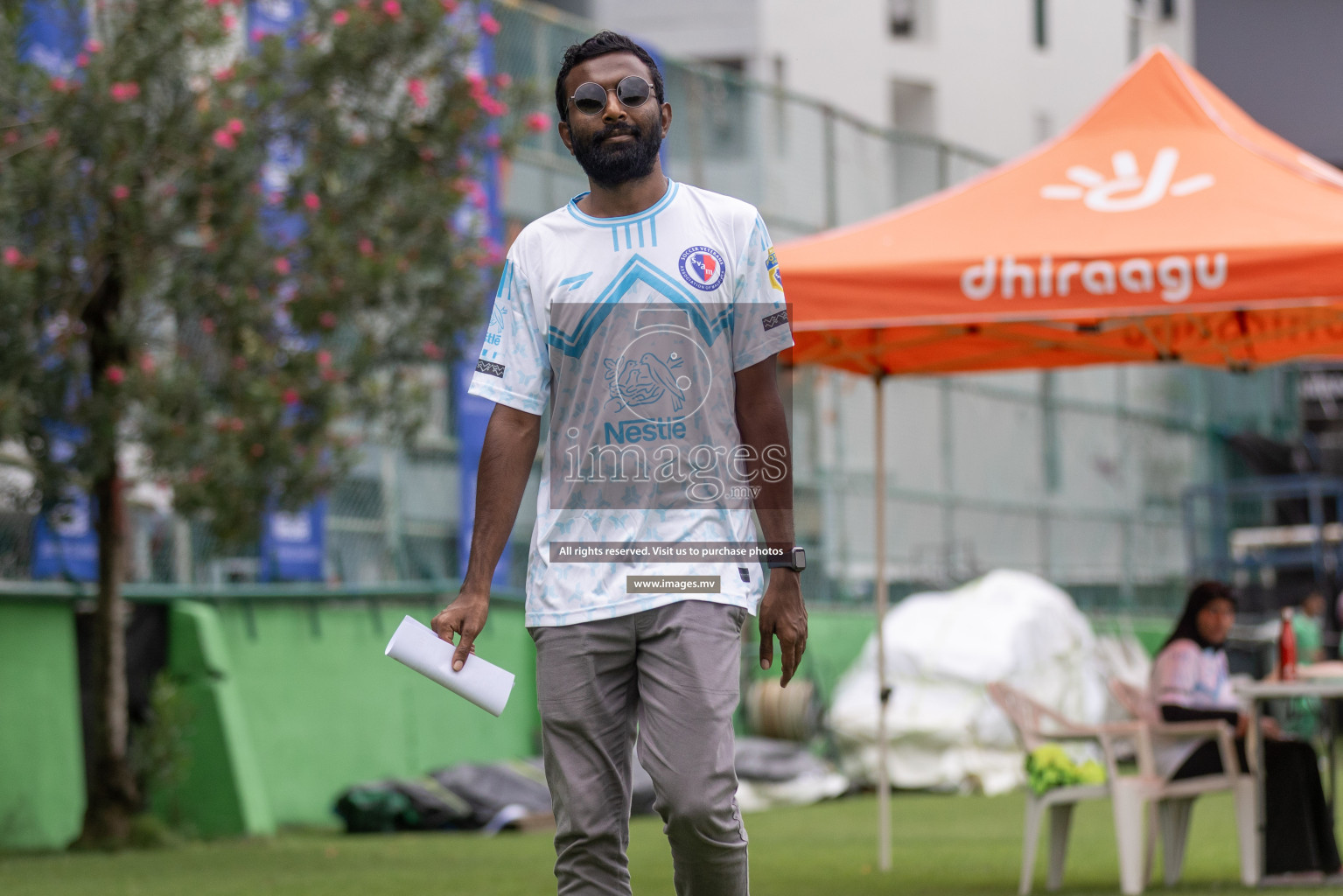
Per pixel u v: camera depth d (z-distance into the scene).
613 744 8.28
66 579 25.66
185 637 26.94
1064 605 38.91
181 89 23.50
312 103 24.80
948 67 84.75
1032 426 52.47
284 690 29.06
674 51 80.62
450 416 33.50
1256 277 15.65
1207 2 85.81
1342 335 20.52
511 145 26.39
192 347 24.62
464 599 8.16
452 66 25.84
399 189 25.33
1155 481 58.50
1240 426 64.44
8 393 21.31
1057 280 16.30
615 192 8.31
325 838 26.55
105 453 22.34
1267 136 19.31
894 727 35.03
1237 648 51.41
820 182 44.25
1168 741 17.23
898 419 47.56
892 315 16.78
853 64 82.44
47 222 22.56
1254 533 63.22
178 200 23.27
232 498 23.08
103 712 24.03
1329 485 59.59
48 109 22.22
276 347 24.30
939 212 17.91
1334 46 84.12
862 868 20.34
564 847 8.27
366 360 25.11
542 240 8.38
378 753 30.77
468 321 25.83
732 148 41.88
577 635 8.15
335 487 25.58
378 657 31.23
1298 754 17.41
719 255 8.30
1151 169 17.69
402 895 17.56
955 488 49.00
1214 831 24.39
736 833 8.07
